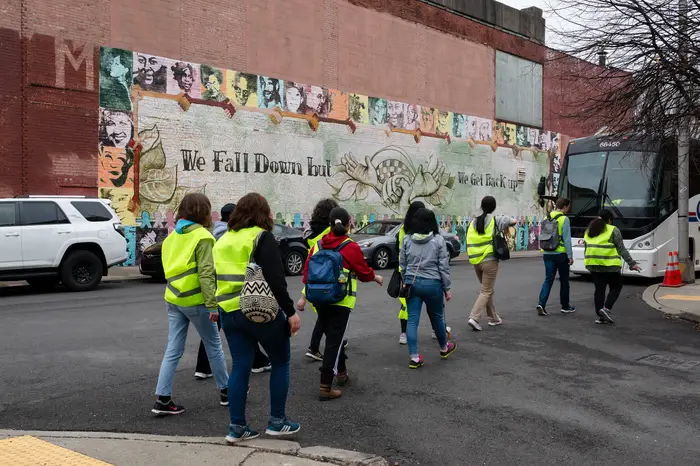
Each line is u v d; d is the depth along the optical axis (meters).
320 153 22.02
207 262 4.99
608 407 5.53
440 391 5.96
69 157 16.30
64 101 16.22
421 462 4.28
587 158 15.17
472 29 28.16
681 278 14.54
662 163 14.17
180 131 18.39
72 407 5.37
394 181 24.77
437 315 7.02
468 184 28.11
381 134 24.20
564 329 9.07
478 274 9.09
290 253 16.30
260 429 4.84
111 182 17.05
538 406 5.54
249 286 4.21
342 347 6.11
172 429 4.86
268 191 20.45
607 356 7.47
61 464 3.91
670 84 9.21
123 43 17.27
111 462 3.96
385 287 13.71
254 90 20.09
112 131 17.05
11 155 15.41
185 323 5.23
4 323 9.07
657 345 8.11
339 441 4.63
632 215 14.35
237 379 4.43
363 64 23.56
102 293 12.81
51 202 12.98
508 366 6.93
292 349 7.62
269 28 20.53
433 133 26.42
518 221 30.72
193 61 18.67
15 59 15.48
